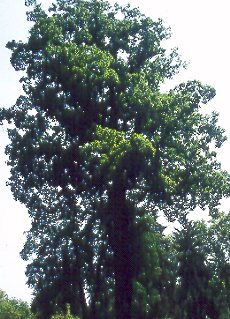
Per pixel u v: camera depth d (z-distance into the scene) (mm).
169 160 47219
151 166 44156
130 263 48781
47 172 49594
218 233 60000
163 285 54219
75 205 52000
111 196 48094
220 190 49125
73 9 52531
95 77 47000
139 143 42500
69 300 51906
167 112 47438
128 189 47812
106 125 48531
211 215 52875
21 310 86062
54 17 51375
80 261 51750
